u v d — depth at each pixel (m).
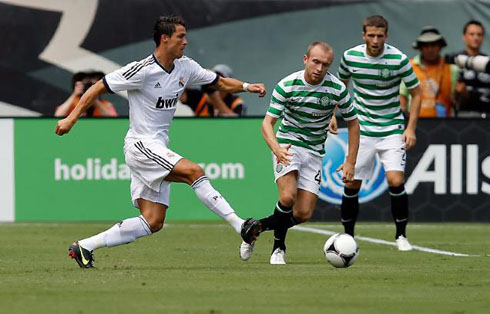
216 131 51.09
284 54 59.50
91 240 31.16
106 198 51.22
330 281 27.55
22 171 50.97
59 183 51.09
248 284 26.73
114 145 51.16
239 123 51.12
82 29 58.50
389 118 40.44
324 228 49.03
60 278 27.92
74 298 23.88
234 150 51.12
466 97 54.25
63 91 58.59
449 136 51.19
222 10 59.16
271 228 33.78
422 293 25.31
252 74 59.50
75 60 58.53
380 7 59.78
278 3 59.31
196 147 51.06
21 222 51.03
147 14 58.69
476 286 26.72
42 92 58.47
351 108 33.66
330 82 33.31
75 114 30.55
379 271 30.34
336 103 33.53
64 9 58.38
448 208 51.41
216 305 22.98
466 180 51.41
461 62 53.94
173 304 23.06
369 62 39.75
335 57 59.81
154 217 31.53
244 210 51.22
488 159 51.28
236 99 55.75
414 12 59.81
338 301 23.80
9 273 29.48
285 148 32.31
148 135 31.27
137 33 58.66
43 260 34.59
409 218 51.44
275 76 59.50
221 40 59.31
